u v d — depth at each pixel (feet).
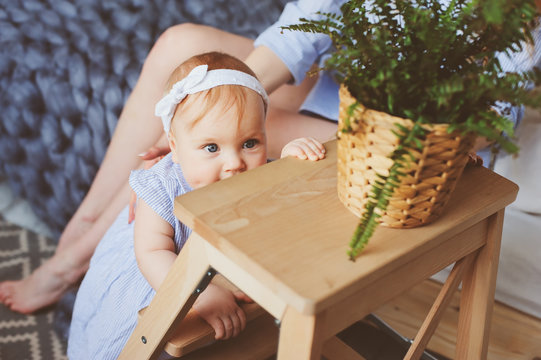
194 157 3.47
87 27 5.65
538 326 4.60
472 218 2.58
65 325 4.89
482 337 3.11
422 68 2.11
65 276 5.02
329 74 4.61
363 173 2.32
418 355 3.03
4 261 5.63
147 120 4.92
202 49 4.89
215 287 3.09
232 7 6.16
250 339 3.21
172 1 6.10
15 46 5.61
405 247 2.31
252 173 2.76
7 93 5.60
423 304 4.92
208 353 3.10
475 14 2.15
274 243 2.25
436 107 2.19
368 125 2.17
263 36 4.61
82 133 5.41
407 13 2.31
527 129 4.41
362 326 3.90
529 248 4.46
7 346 4.76
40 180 5.77
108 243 4.02
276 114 4.77
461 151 2.24
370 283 2.19
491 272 2.98
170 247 3.56
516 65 3.56
